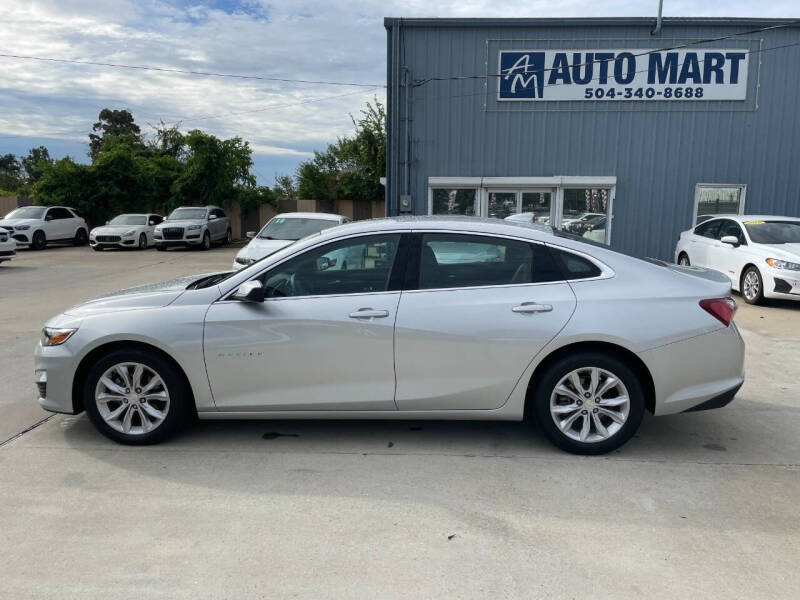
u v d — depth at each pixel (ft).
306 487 11.97
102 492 11.75
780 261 31.76
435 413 13.42
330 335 13.14
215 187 91.81
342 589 8.84
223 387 13.48
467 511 11.05
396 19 47.26
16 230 72.90
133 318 13.51
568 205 49.47
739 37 46.73
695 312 12.92
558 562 9.49
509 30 47.52
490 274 13.37
